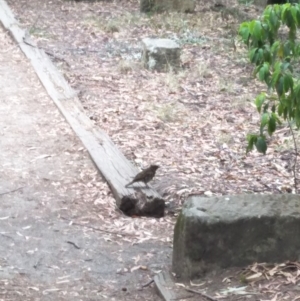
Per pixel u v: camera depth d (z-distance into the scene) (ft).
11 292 20.24
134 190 26.96
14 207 26.23
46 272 21.80
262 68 22.00
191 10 54.54
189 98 38.75
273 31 21.91
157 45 42.29
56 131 33.06
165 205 27.37
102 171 28.71
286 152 32.48
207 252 19.69
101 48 46.21
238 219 19.54
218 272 19.72
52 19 51.65
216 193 28.45
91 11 54.29
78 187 28.07
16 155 30.55
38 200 26.91
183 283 19.77
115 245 23.91
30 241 23.80
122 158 29.99
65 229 24.85
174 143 33.14
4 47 44.37
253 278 19.06
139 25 51.13
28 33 46.70
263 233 19.61
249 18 53.62
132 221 25.88
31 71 40.63
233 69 43.62
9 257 22.61
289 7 21.40
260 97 22.43
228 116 36.52
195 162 31.35
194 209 19.89
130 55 45.01
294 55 22.47
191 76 41.78
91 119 35.06
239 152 32.48
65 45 46.32
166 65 42.52
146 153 31.91
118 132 33.86
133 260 22.84
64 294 20.43
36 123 33.91
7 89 37.88
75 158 30.48
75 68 42.19
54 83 38.34
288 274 19.15
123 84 40.11
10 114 34.78
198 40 48.57
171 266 21.43
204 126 35.22
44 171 29.27
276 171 30.71
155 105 37.24
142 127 34.63
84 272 21.91
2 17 49.42
